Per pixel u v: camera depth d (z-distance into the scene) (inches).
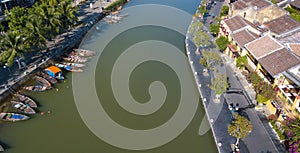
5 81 2586.1
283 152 1921.8
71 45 3385.8
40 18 2901.1
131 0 5393.7
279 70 2124.8
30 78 2728.8
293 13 3821.4
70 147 2026.3
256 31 2997.0
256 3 3506.4
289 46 2485.2
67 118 2299.5
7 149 1993.1
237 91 2541.8
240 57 2723.9
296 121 1772.9
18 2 4178.2
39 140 2080.5
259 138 2031.3
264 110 2292.1
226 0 5064.0
